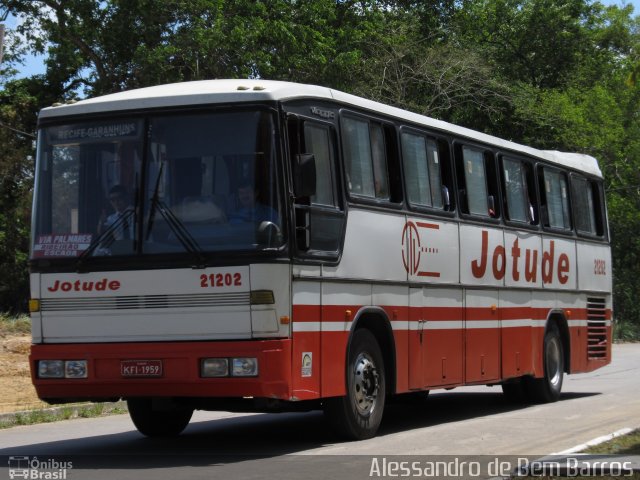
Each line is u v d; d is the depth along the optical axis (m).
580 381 21.19
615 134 46.44
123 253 10.15
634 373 23.56
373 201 11.78
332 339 10.77
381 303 11.84
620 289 49.84
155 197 10.16
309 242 10.41
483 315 14.44
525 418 13.84
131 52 34.38
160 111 10.30
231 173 10.05
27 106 41.38
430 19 46.59
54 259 10.37
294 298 10.11
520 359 15.52
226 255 9.86
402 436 11.81
